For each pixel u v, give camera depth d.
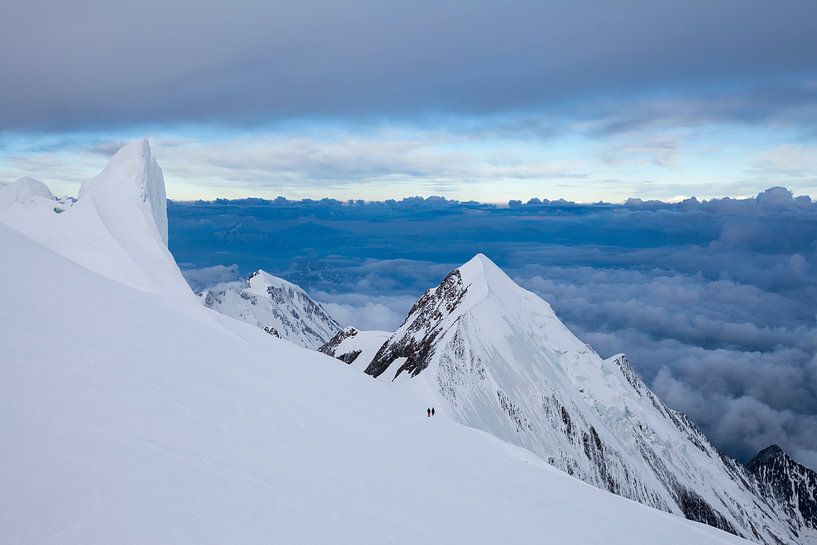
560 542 23.61
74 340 27.86
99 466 16.59
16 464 15.04
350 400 39.53
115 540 13.23
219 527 15.62
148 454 18.66
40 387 21.11
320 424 30.08
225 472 19.59
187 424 22.83
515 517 25.19
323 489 21.14
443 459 32.28
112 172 69.31
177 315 44.12
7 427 17.08
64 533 12.83
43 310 30.95
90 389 22.59
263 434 25.12
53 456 16.20
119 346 29.78
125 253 56.09
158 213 74.25
